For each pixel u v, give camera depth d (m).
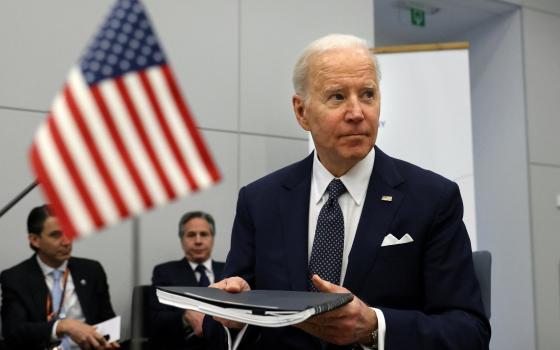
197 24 3.97
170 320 3.22
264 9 4.22
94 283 3.29
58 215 0.79
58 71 3.55
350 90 1.29
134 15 0.81
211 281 3.59
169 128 0.82
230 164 4.01
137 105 0.81
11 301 3.02
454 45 3.74
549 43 5.24
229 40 4.07
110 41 0.80
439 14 5.18
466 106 3.72
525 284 4.91
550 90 5.19
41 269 3.17
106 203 0.80
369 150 1.31
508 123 5.13
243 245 1.44
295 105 1.46
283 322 0.94
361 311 1.08
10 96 3.42
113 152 0.80
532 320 4.84
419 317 1.15
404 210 1.29
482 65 5.39
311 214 1.38
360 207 1.34
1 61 3.41
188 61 3.92
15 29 3.46
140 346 0.91
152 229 3.75
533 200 4.96
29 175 3.43
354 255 1.27
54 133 0.80
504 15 5.20
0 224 3.35
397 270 1.26
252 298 1.04
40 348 2.84
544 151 5.07
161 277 3.52
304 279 1.29
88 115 0.80
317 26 4.41
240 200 1.48
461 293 1.23
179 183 0.82
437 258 1.26
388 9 5.04
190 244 3.58
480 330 1.19
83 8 3.66
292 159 4.23
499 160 5.19
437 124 3.71
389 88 3.73
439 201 1.30
